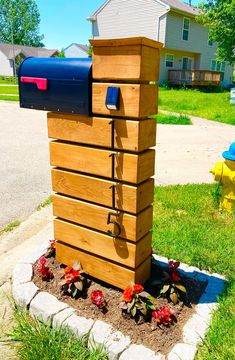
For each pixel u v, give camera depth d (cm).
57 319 208
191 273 260
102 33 2530
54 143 233
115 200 214
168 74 2534
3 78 3738
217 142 834
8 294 244
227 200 379
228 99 1823
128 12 2355
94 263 238
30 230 346
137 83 187
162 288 227
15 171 557
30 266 258
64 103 210
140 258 224
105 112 199
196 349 189
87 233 234
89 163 219
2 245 316
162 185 486
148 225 226
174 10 2231
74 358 187
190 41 2517
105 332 198
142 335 197
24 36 6003
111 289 235
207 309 221
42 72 212
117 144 202
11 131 922
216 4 1781
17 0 5794
